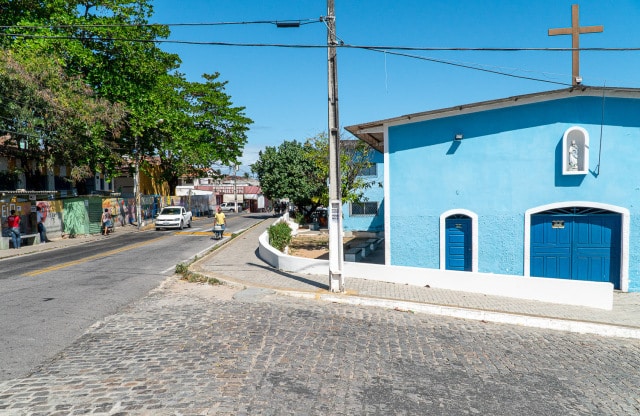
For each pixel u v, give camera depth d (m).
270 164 38.38
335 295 9.77
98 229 27.22
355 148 18.27
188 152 34.94
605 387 5.62
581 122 11.37
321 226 34.81
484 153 12.16
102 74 25.80
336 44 9.79
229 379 5.12
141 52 27.36
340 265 10.07
